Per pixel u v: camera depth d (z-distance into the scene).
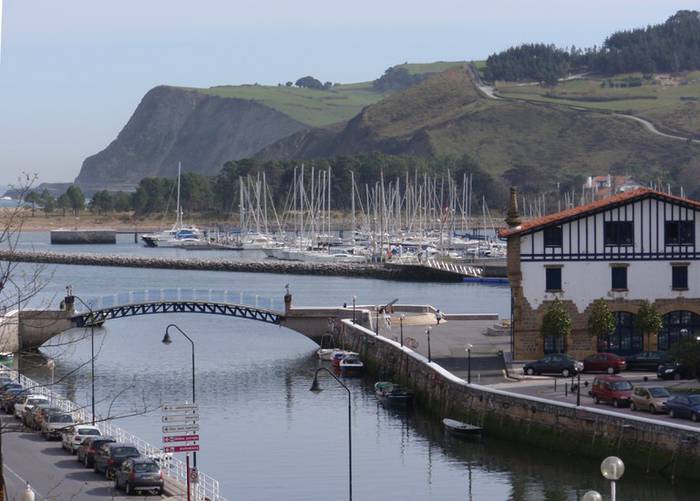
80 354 165.62
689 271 122.38
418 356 127.50
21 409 105.31
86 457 87.94
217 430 112.25
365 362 149.12
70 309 165.12
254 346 176.12
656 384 107.75
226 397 130.62
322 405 125.38
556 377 115.38
